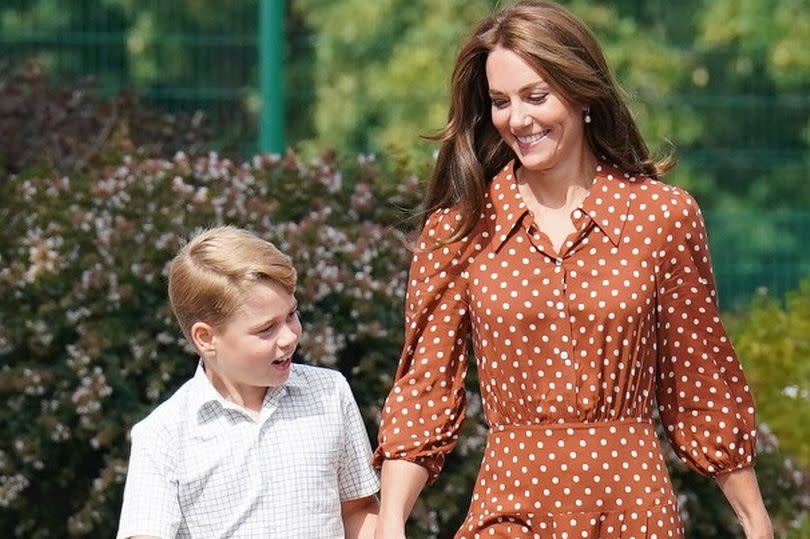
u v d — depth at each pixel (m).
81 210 21.56
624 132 13.94
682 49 45.12
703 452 13.94
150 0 35.81
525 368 13.57
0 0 36.72
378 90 43.66
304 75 43.75
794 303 29.84
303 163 22.27
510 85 13.57
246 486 13.68
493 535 13.65
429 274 14.04
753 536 14.02
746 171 40.34
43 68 33.75
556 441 13.50
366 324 20.69
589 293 13.48
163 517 13.59
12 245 21.94
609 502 13.48
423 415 13.98
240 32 35.16
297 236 21.02
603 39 43.56
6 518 21.52
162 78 35.38
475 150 14.15
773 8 44.31
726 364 13.91
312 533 13.74
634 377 13.54
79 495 21.30
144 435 13.74
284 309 13.59
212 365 13.76
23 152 28.47
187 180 22.08
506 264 13.71
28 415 20.97
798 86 43.88
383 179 22.19
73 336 21.09
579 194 13.89
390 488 13.91
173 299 13.77
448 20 44.69
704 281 13.82
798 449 26.58
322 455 13.84
